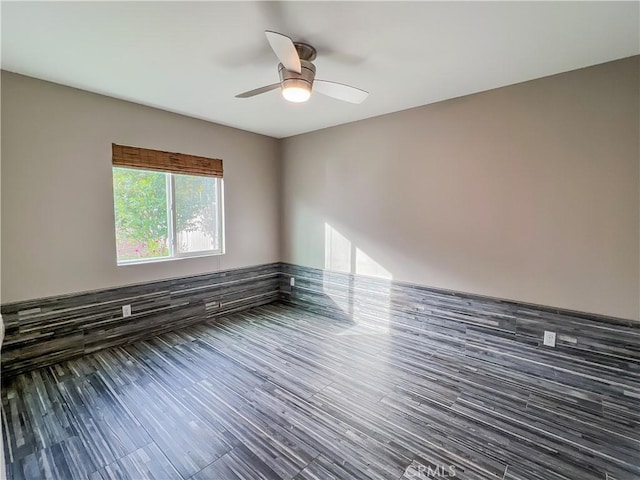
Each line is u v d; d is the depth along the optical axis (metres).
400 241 3.40
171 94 2.87
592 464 1.73
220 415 2.12
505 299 2.78
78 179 2.80
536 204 2.59
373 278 3.64
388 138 3.41
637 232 2.22
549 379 2.56
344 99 2.34
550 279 2.56
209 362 2.83
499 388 2.44
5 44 2.02
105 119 2.92
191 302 3.70
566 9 1.65
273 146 4.46
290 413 2.14
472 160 2.88
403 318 3.42
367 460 1.76
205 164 3.68
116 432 1.95
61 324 2.79
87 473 1.66
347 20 1.76
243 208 4.14
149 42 2.00
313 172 4.16
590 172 2.35
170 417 2.09
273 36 1.57
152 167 3.24
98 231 2.95
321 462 1.74
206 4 1.62
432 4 1.62
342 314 3.96
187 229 3.66
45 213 2.65
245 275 4.24
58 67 2.35
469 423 2.05
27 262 2.59
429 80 2.55
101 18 1.74
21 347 2.60
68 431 1.96
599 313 2.38
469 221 2.93
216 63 2.28
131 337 3.22
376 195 3.56
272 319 3.93
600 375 2.38
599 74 2.28
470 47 2.05
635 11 1.66
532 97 2.55
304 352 3.04
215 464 1.72
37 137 2.58
